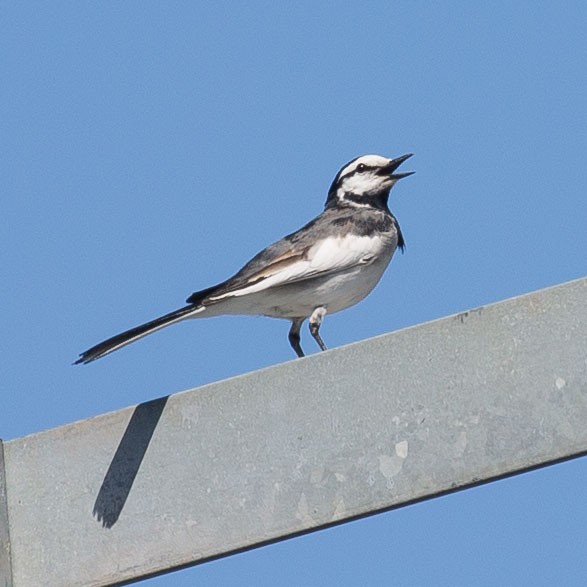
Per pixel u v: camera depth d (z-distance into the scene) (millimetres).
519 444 8828
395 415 9195
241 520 9391
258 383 9609
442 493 8961
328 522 9156
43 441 10102
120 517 9719
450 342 9195
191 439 9695
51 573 9781
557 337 8953
